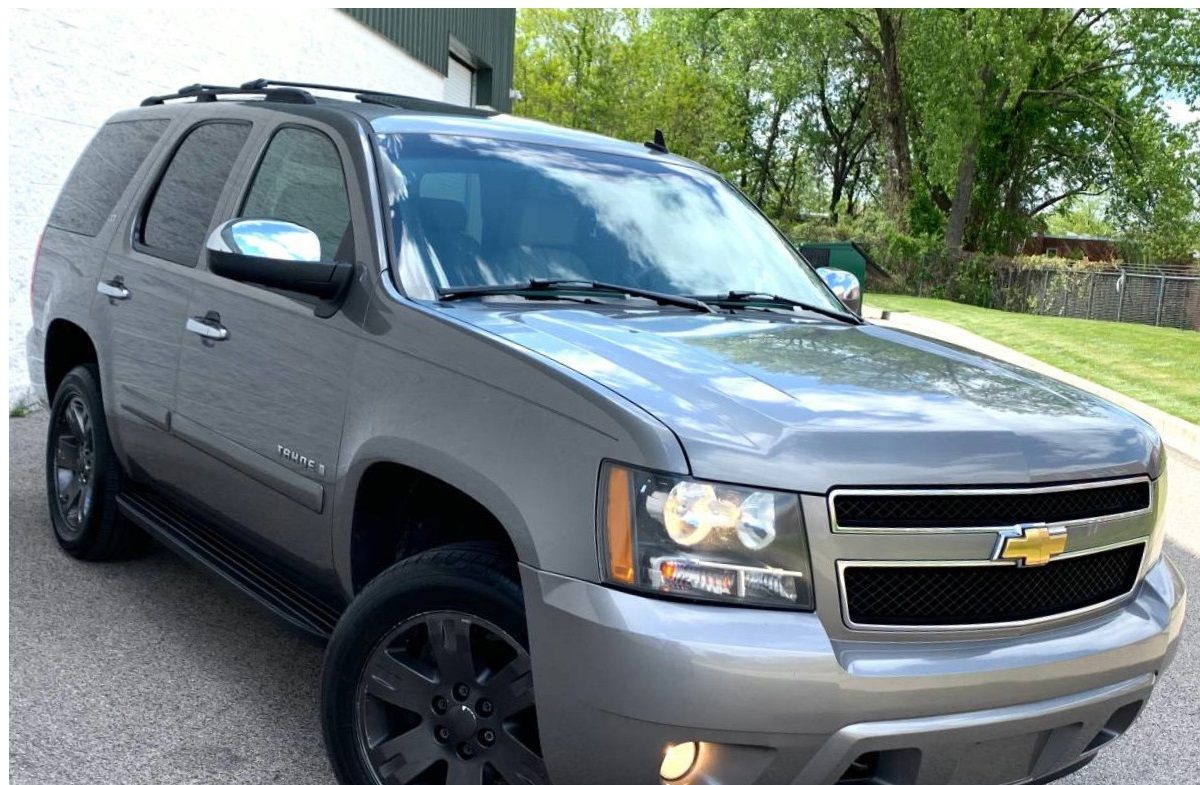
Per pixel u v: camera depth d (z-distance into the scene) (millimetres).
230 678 3887
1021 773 2596
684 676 2244
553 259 3541
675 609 2305
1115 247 44719
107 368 4441
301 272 3154
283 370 3352
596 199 3879
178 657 4023
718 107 54344
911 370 3074
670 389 2588
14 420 7531
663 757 2295
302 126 3838
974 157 42656
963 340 19938
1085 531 2656
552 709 2408
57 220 5250
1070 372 15438
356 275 3225
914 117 45719
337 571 3199
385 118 3754
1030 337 20609
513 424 2592
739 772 2307
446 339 2869
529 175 3797
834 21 43188
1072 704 2557
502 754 2605
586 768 2387
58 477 4965
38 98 8055
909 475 2438
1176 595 2953
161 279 4133
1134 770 3740
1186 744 3979
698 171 4512
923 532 2432
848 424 2512
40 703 3592
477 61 24750
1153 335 22078
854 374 2926
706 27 56719
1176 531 7234
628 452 2383
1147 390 13914
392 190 3406
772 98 56906
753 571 2338
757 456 2383
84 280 4711
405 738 2762
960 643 2473
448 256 3326
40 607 4379
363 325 3117
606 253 3697
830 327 3641
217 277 3816
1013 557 2502
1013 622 2533
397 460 2832
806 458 2400
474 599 2590
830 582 2371
